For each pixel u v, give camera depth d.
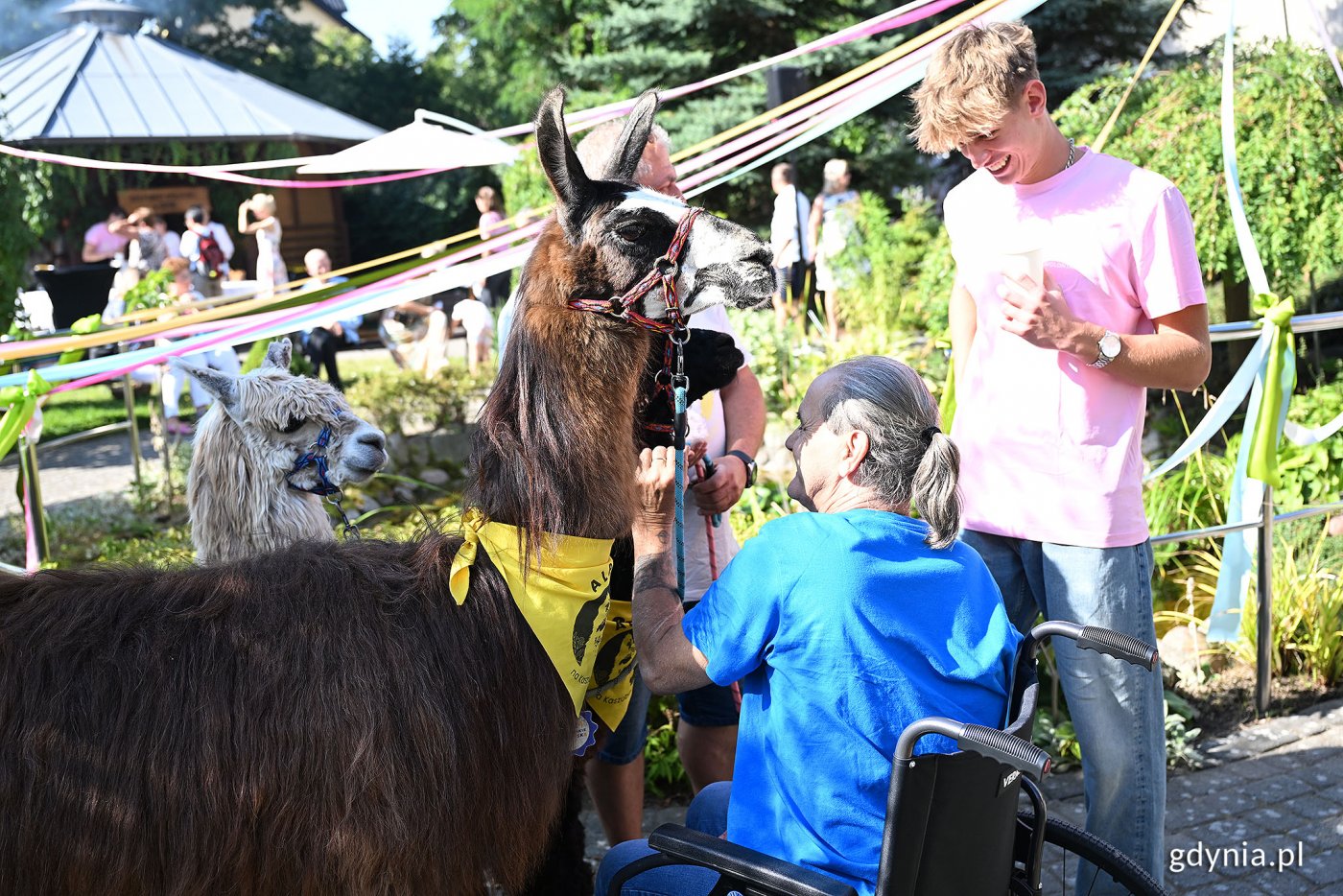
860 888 1.84
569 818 2.42
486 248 3.59
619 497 2.14
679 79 12.47
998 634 1.92
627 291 2.12
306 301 3.38
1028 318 2.42
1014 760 1.58
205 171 3.39
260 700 1.89
